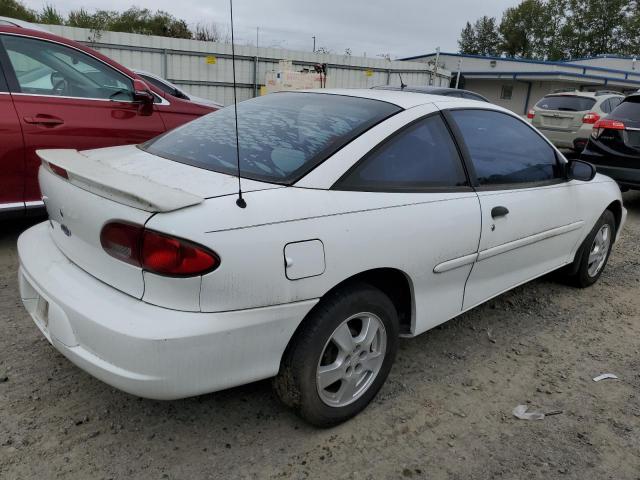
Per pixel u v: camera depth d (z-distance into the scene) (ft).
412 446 8.00
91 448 7.47
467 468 7.64
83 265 7.32
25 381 8.77
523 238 10.88
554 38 216.33
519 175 10.98
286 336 7.04
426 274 8.77
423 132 9.07
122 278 6.67
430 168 9.02
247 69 62.03
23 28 13.89
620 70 115.85
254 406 8.63
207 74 59.57
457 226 9.07
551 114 39.88
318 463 7.52
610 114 24.34
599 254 14.56
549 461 7.89
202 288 6.26
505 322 12.39
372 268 7.74
